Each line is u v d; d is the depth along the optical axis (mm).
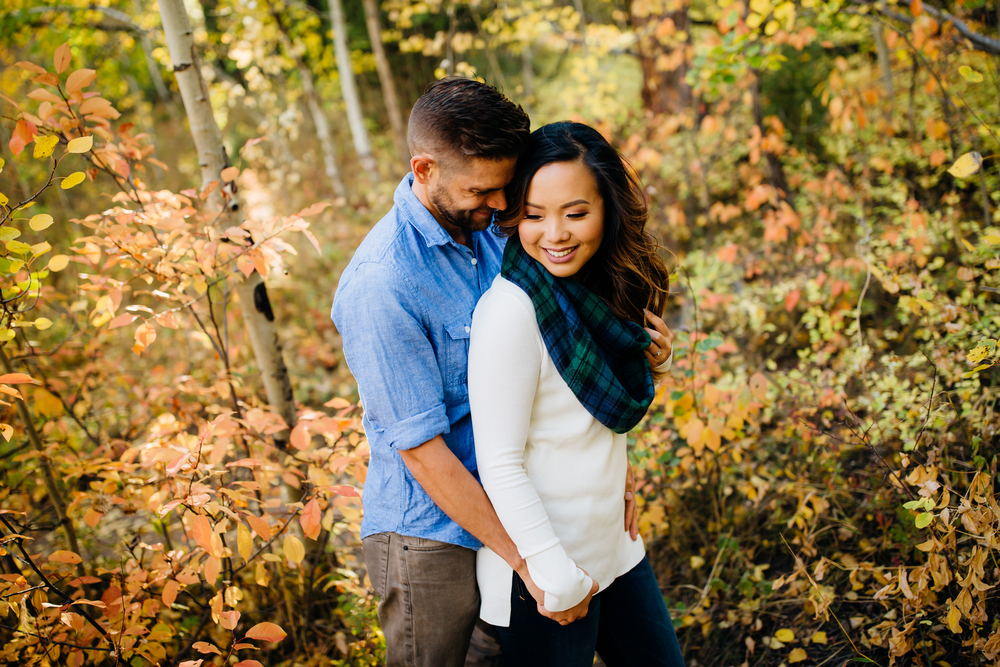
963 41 2967
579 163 1154
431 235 1299
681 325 3908
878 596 1621
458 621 1395
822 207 3305
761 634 2051
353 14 10352
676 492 2422
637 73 8875
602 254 1329
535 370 1203
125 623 1646
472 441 1370
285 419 2354
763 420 2498
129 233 1858
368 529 1436
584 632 1330
